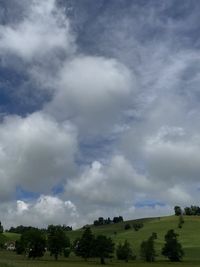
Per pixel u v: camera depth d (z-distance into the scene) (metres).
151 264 183.25
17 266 101.69
